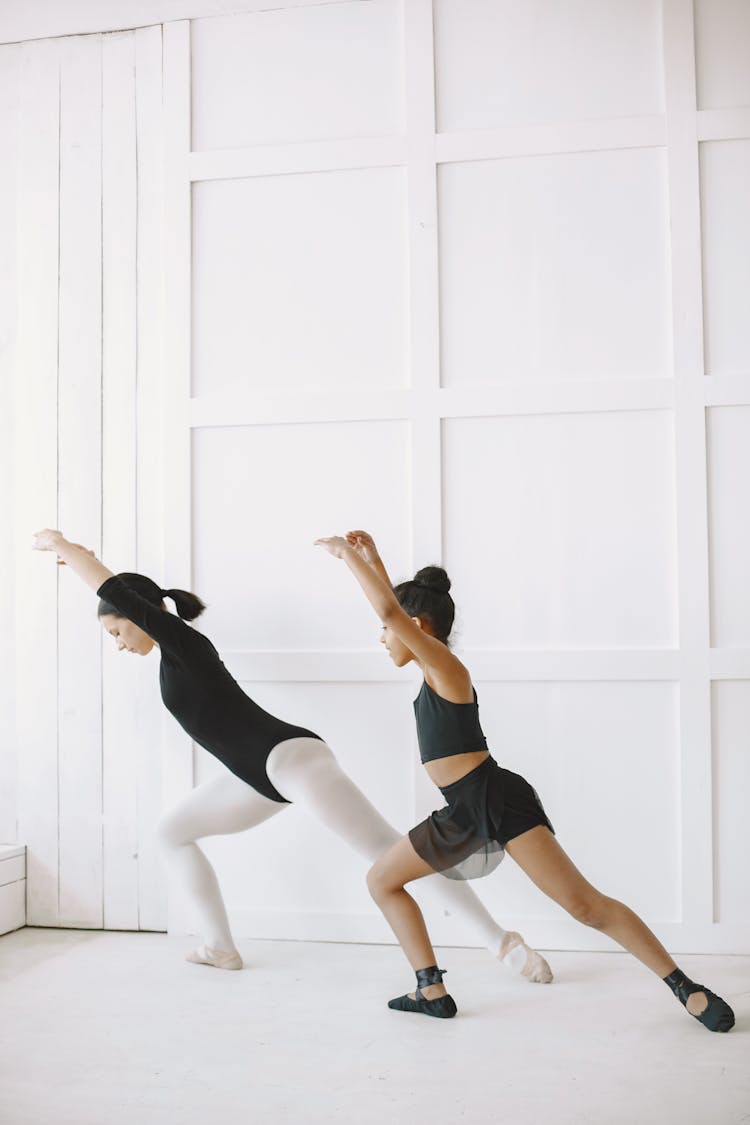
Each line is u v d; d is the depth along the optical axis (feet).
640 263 10.54
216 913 9.80
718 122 10.39
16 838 11.45
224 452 11.12
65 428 11.53
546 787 10.43
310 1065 7.43
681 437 10.34
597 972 9.59
